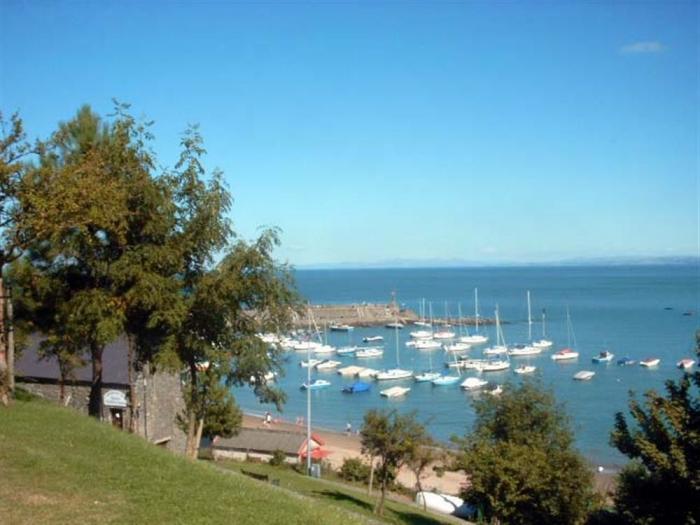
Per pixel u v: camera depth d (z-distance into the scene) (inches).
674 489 642.2
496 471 1064.2
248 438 2144.4
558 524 1060.5
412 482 2065.7
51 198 685.9
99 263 788.6
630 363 4242.1
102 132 861.8
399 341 5925.2
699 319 6589.6
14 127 682.2
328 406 3538.4
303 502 606.5
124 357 1336.1
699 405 673.6
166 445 1386.6
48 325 941.2
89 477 518.6
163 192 784.9
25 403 780.6
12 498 451.5
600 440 2534.5
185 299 804.0
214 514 485.4
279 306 834.2
